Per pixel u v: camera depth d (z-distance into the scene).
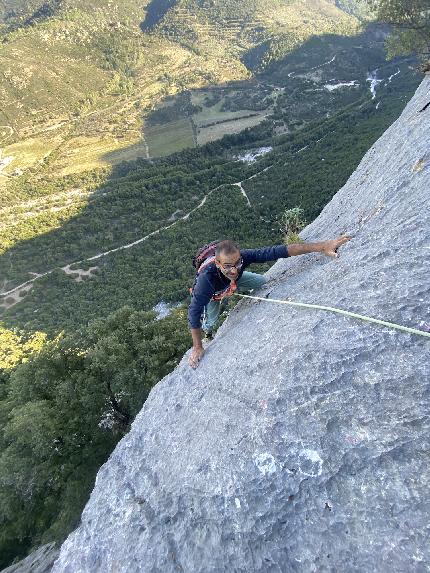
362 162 7.93
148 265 70.62
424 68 8.51
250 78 173.25
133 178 109.25
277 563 2.82
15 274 78.81
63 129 164.38
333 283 4.00
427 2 27.70
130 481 4.47
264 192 81.00
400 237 3.72
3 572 10.07
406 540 2.37
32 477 13.95
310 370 3.38
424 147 4.61
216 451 3.64
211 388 4.36
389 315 3.21
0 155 152.12
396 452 2.66
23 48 182.00
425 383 2.79
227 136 120.25
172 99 169.88
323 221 6.58
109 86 188.00
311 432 3.09
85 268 76.56
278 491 3.04
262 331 4.34
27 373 15.29
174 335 15.72
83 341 15.97
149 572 3.51
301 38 172.50
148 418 5.07
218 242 4.44
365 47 154.12
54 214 93.50
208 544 3.26
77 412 14.80
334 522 2.69
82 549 4.21
